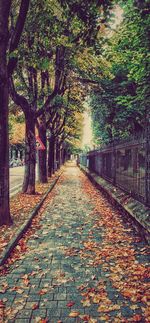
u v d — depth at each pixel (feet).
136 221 29.30
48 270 20.04
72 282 18.25
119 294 16.72
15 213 36.78
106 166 61.31
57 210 42.24
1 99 29.99
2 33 28.73
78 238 27.58
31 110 53.11
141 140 30.14
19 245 25.21
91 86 72.08
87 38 31.42
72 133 174.29
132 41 48.08
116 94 70.74
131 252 23.18
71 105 86.94
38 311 15.03
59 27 35.40
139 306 15.42
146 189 27.99
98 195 59.11
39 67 37.45
